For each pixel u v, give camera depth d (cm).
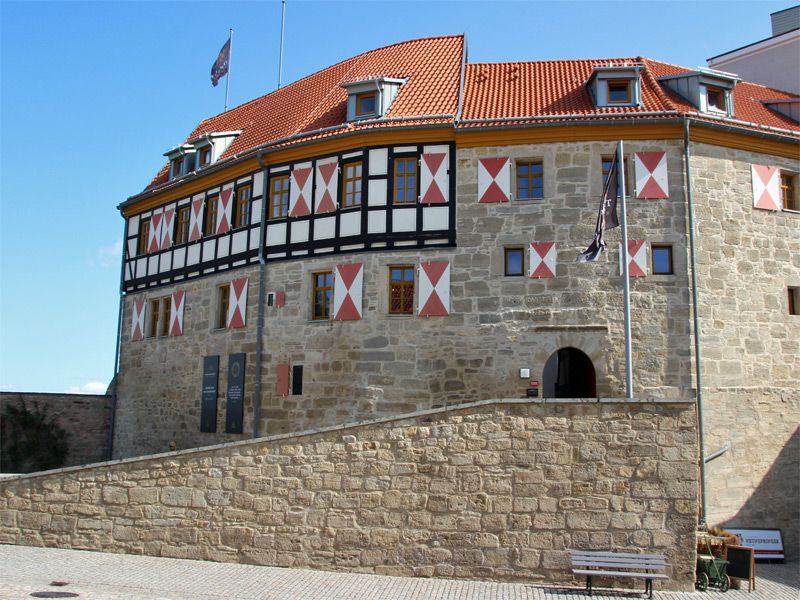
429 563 1161
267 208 1983
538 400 1162
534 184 1772
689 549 1102
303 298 1873
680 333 1661
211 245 2139
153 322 2364
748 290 1738
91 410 2438
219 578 1126
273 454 1242
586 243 1706
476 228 1752
